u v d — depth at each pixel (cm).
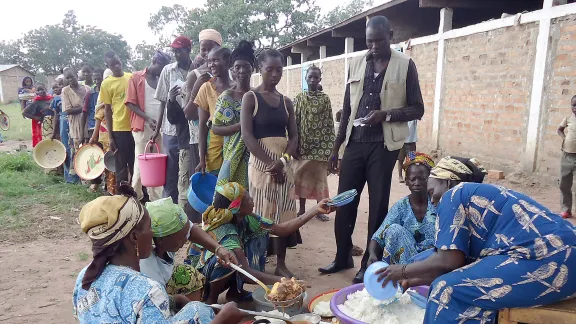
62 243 521
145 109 638
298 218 374
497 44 850
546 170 774
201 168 464
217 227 346
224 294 392
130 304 188
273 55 381
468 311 217
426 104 1074
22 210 645
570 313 206
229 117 411
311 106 516
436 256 226
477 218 218
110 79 654
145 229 206
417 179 336
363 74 391
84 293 198
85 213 198
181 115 549
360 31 1462
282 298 302
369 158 393
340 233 422
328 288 396
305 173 539
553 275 203
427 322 228
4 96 4619
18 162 934
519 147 822
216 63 448
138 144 641
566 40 721
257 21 3244
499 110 859
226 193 339
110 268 200
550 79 752
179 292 307
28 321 343
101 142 736
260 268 385
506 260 209
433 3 981
